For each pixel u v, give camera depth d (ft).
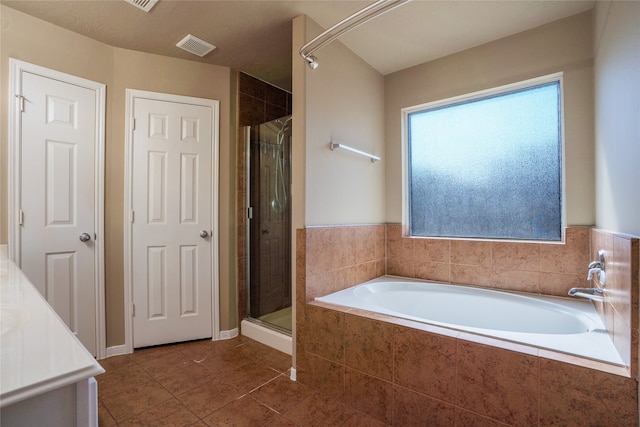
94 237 7.04
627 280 3.50
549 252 6.50
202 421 4.97
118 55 7.41
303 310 6.18
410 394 4.82
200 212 8.29
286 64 8.49
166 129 7.90
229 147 8.71
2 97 5.92
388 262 8.74
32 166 6.25
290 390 5.90
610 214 4.72
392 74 8.76
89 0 5.78
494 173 7.45
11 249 5.98
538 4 5.91
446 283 7.77
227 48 7.61
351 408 5.39
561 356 3.83
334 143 6.86
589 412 3.54
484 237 7.56
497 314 6.57
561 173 6.57
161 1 5.84
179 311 8.05
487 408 4.18
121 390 5.85
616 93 4.34
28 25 6.19
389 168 8.85
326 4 5.95
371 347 5.24
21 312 2.79
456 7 6.01
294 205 6.37
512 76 6.94
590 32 6.07
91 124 7.00
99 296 7.09
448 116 8.13
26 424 1.63
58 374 1.71
